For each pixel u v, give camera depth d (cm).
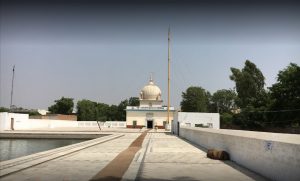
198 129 2638
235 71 7119
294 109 4553
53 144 3844
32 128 6225
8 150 3191
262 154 1137
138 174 1139
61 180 995
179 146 2431
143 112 7775
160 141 3025
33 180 994
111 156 1681
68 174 1105
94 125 8156
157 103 8175
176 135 4331
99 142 2734
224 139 1692
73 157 1630
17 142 4072
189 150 2089
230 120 6531
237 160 1438
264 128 5084
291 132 4431
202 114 5800
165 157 1675
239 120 5534
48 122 6919
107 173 1123
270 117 4966
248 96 6956
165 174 1147
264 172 1112
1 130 5188
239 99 7075
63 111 11075
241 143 1385
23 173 1122
